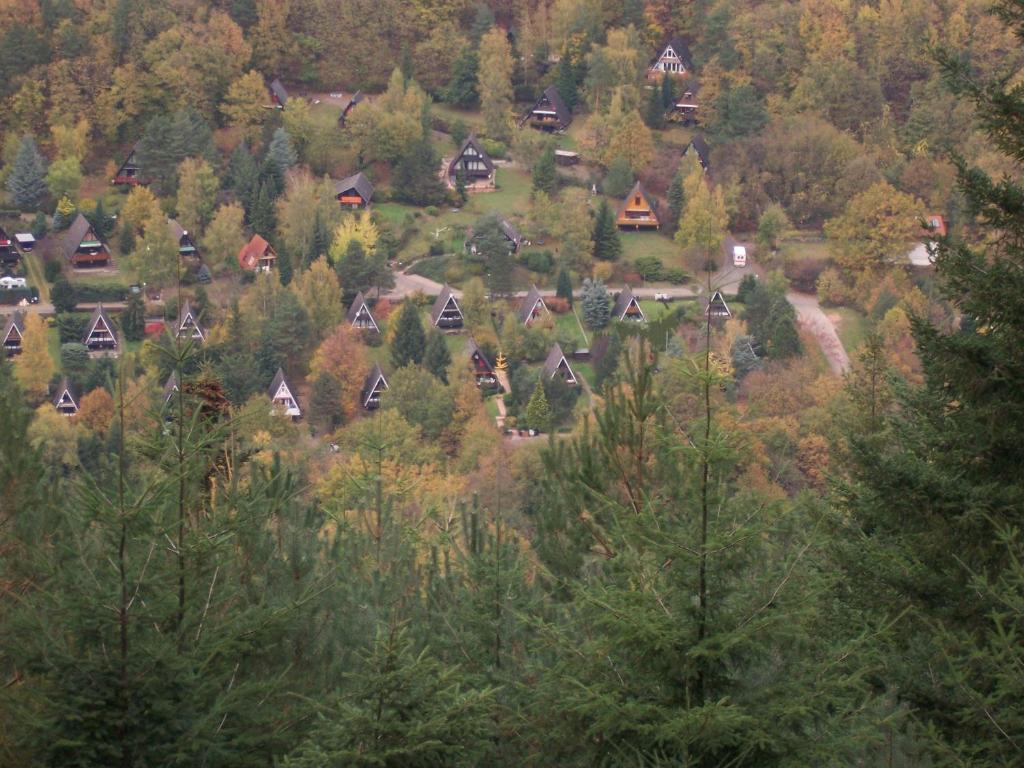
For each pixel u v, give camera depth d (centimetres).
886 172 19200
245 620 2178
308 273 15762
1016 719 1938
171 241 16512
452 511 3375
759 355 14825
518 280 17150
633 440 2595
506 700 2295
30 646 2020
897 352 13825
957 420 2556
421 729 1969
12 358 14000
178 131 19962
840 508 2736
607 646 1952
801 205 19262
